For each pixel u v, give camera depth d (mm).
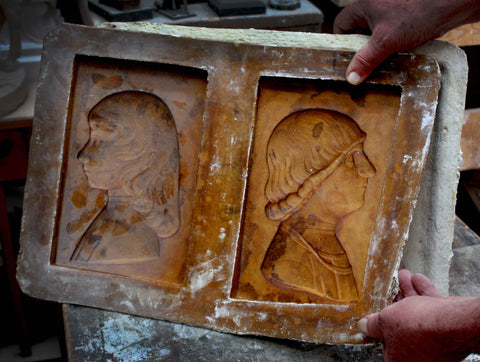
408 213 1298
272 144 1341
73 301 1359
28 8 1901
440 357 1062
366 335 1305
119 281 1352
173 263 1367
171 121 1349
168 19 2154
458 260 1688
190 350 1310
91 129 1359
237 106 1286
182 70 1313
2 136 1835
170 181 1365
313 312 1316
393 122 1298
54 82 1318
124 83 1336
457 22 1278
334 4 2314
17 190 2350
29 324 2273
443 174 1361
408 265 1448
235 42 1274
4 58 1877
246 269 1369
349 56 1261
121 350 1298
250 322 1328
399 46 1242
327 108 1312
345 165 1336
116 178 1373
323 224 1366
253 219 1359
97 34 1294
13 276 2049
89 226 1379
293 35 1346
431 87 1265
